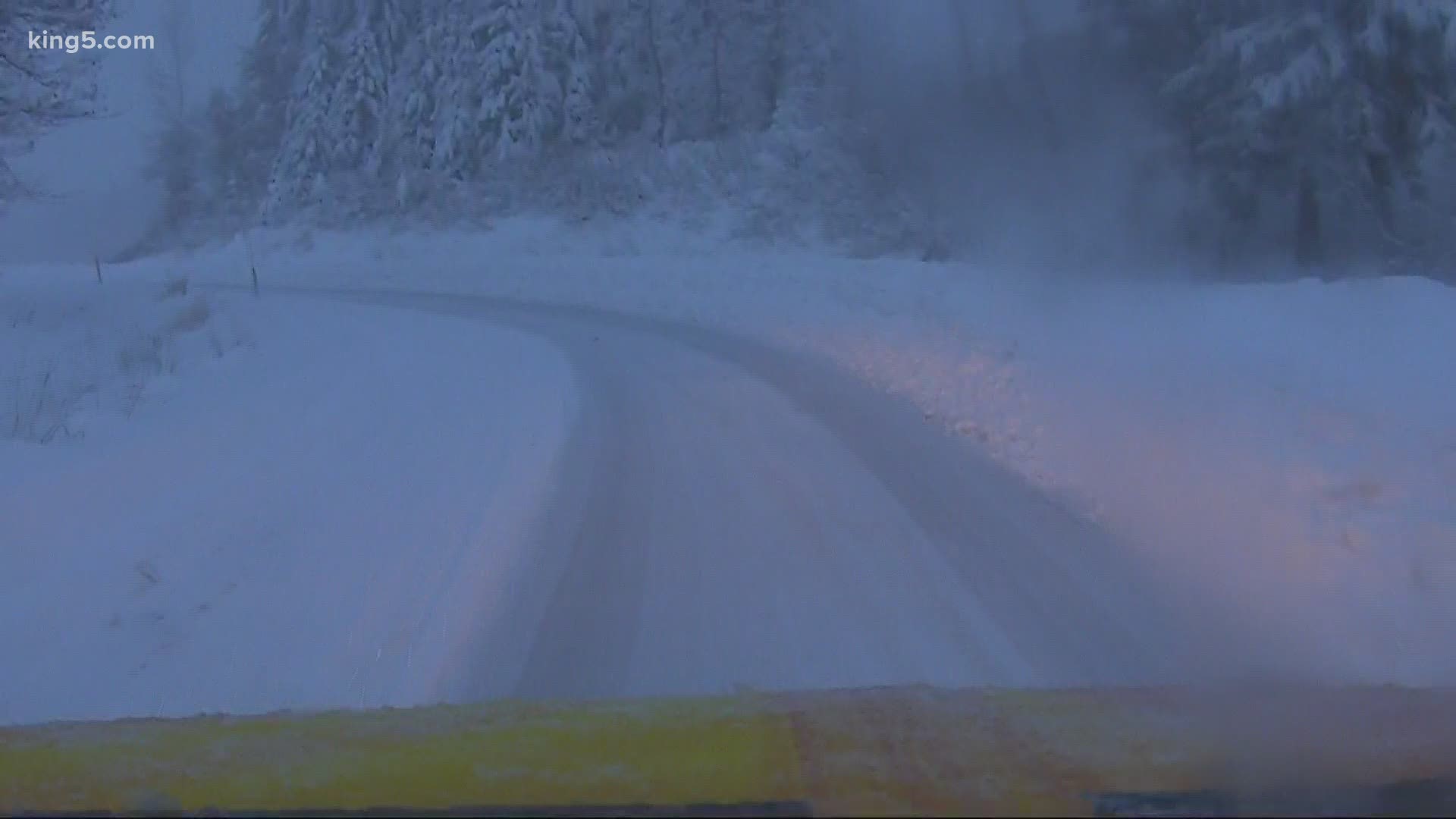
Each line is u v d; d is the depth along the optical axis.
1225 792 2.81
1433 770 2.99
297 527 8.20
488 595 6.39
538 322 20.84
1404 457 8.41
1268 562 6.52
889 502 7.98
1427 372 11.46
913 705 3.53
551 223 42.69
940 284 23.59
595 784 2.89
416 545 7.51
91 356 17.70
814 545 7.06
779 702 3.62
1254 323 14.77
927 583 6.32
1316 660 5.05
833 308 20.44
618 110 46.84
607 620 5.89
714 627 5.74
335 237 45.50
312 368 16.05
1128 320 16.11
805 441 9.94
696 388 12.71
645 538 7.31
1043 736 3.18
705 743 3.16
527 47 45.91
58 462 10.58
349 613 6.41
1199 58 24.66
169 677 5.72
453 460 9.81
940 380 12.59
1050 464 8.95
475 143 46.25
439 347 17.44
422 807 2.82
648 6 47.03
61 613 6.80
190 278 37.38
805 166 40.31
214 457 10.67
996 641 5.43
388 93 49.19
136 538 8.17
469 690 5.08
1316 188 23.33
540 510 7.99
